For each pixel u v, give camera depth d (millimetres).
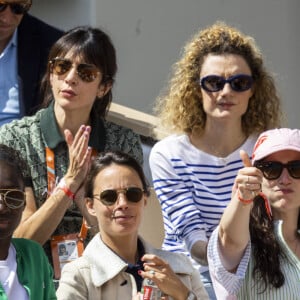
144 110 31641
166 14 32312
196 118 22609
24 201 18156
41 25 26094
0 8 24922
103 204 19203
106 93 23500
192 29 33125
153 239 24922
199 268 21500
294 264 19281
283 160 19547
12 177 18109
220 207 22094
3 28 25203
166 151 22391
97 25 30031
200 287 19812
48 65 23156
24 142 22391
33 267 18469
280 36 35688
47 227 21016
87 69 22594
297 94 36000
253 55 22672
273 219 19719
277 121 23172
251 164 18984
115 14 30672
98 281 18859
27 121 22797
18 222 18188
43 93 24375
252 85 22531
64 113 22500
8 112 25188
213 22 33812
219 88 22141
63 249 21688
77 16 29906
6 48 25531
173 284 18594
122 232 19109
